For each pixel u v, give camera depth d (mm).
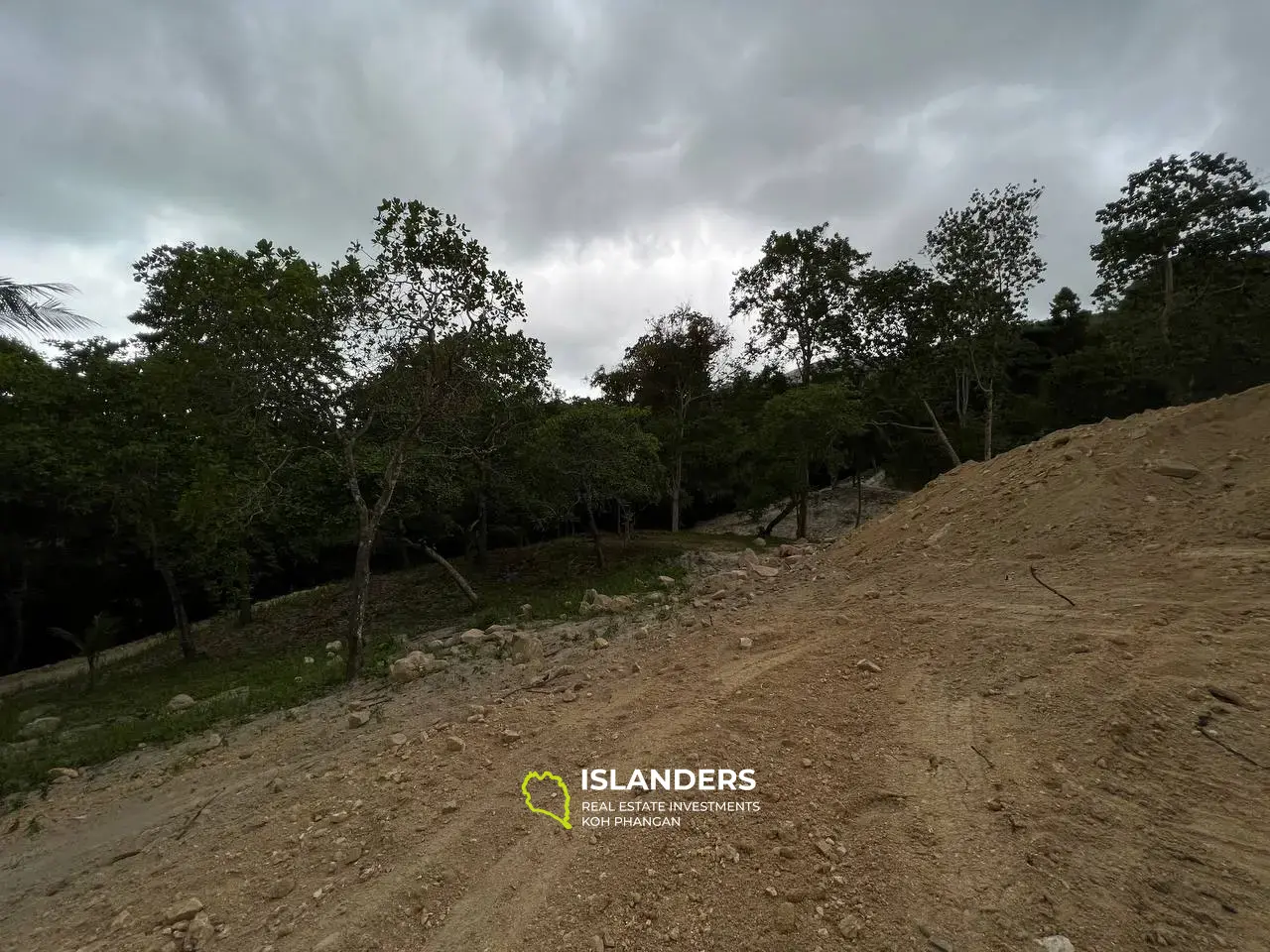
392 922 2877
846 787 3354
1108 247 19984
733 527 29047
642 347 27297
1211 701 3400
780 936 2488
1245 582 4363
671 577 14648
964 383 25609
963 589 5730
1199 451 6152
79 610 21094
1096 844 2713
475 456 13898
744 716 4238
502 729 4844
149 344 18375
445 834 3508
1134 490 6012
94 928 3355
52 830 5113
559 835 3324
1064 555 5660
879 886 2662
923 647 4816
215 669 12000
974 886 2584
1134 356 19250
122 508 13328
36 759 7098
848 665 4777
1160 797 2916
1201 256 18719
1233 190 18297
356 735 5836
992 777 3207
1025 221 20000
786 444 19094
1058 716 3562
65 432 13172
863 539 8367
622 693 5223
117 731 7711
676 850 3062
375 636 12891
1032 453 7906
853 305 24781
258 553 17672
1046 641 4363
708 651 5820
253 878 3494
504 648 8148
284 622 16781
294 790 4691
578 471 16391
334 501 14727
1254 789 2867
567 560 19594
